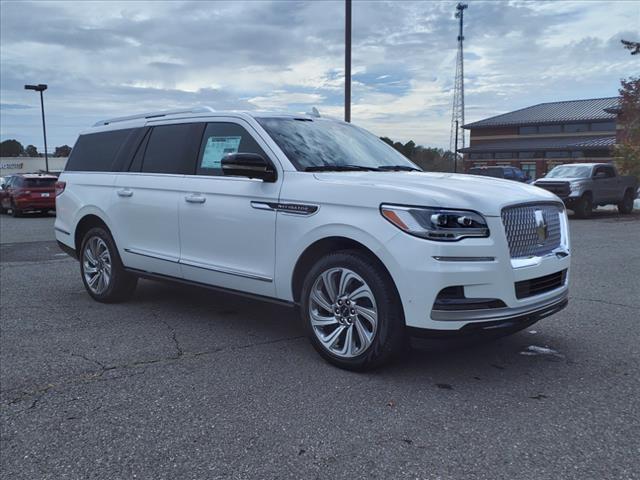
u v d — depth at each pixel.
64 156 73.38
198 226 5.20
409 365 4.34
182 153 5.54
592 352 4.62
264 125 4.95
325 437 3.21
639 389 3.85
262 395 3.80
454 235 3.66
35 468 2.93
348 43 14.88
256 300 4.85
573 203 18.33
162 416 3.51
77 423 3.43
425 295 3.68
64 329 5.42
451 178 4.50
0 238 14.10
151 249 5.75
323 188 4.27
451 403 3.64
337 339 4.26
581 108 62.72
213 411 3.57
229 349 4.79
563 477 2.77
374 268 3.96
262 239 4.66
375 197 3.96
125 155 6.20
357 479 2.78
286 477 2.81
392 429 3.29
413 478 2.78
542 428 3.29
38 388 3.97
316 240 4.25
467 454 3.00
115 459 3.01
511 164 60.53
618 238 12.48
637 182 21.14
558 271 4.31
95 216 6.44
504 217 3.85
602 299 6.44
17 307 6.35
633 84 23.95
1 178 26.52
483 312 3.71
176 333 5.27
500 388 3.88
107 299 6.46
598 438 3.16
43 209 22.36
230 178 5.00
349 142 5.37
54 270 8.98
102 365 4.41
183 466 2.93
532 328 5.30
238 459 2.98
